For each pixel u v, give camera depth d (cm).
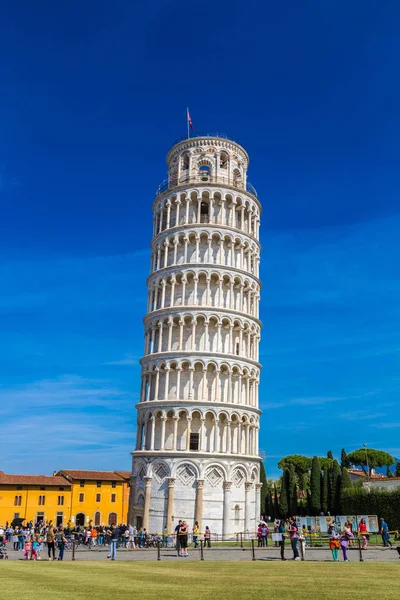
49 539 4194
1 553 4694
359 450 14238
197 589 2286
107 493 11894
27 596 2084
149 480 6775
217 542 6103
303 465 14488
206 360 7081
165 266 7738
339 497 9444
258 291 8069
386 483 8694
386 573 2919
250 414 7244
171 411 6938
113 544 4181
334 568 3203
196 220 7881
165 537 5794
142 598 2039
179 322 7300
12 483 10769
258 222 8450
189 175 8194
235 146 8444
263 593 2178
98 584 2452
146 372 7431
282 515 10588
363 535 4925
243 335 7562
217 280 7556
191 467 6662
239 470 6912
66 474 11825
